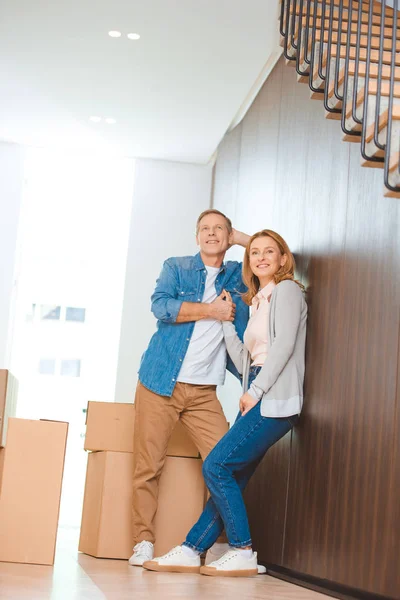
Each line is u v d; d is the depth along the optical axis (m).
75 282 7.01
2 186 6.80
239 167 5.71
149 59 5.15
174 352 3.63
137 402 3.67
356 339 2.89
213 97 5.64
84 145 6.77
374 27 3.58
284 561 3.44
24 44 5.06
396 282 2.60
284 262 3.47
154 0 4.44
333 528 2.94
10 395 3.51
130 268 6.83
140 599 2.38
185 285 3.75
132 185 7.05
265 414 3.16
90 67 5.32
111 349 6.95
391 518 2.49
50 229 7.05
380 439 2.62
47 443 3.32
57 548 4.25
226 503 3.19
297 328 3.25
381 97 2.77
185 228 6.95
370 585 2.58
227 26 4.66
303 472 3.31
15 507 3.27
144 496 3.59
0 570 2.95
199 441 3.65
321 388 3.19
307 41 3.17
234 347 3.62
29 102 5.96
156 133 6.41
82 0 4.49
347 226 3.09
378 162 2.60
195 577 3.07
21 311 6.89
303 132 3.91
